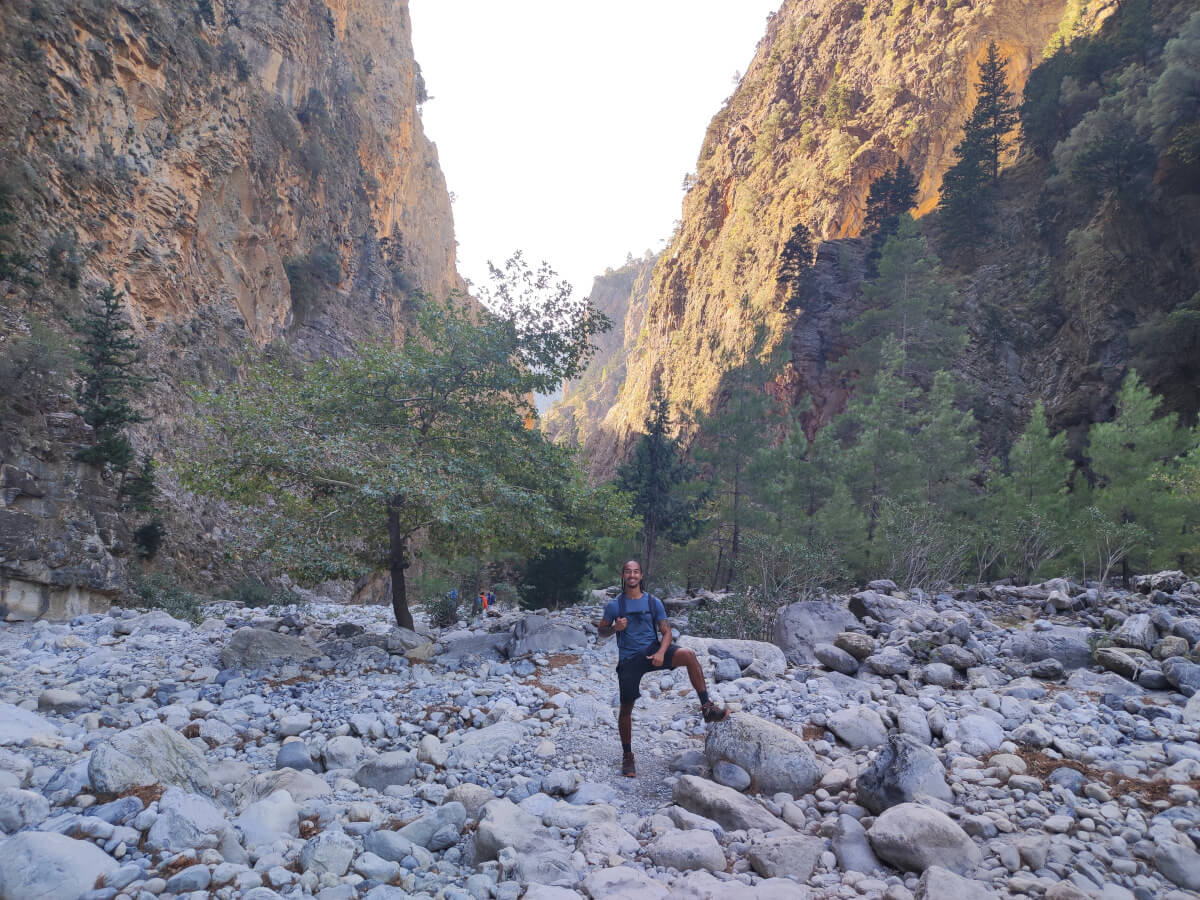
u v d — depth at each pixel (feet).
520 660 32.50
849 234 251.80
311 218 201.36
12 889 11.15
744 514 76.13
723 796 15.29
